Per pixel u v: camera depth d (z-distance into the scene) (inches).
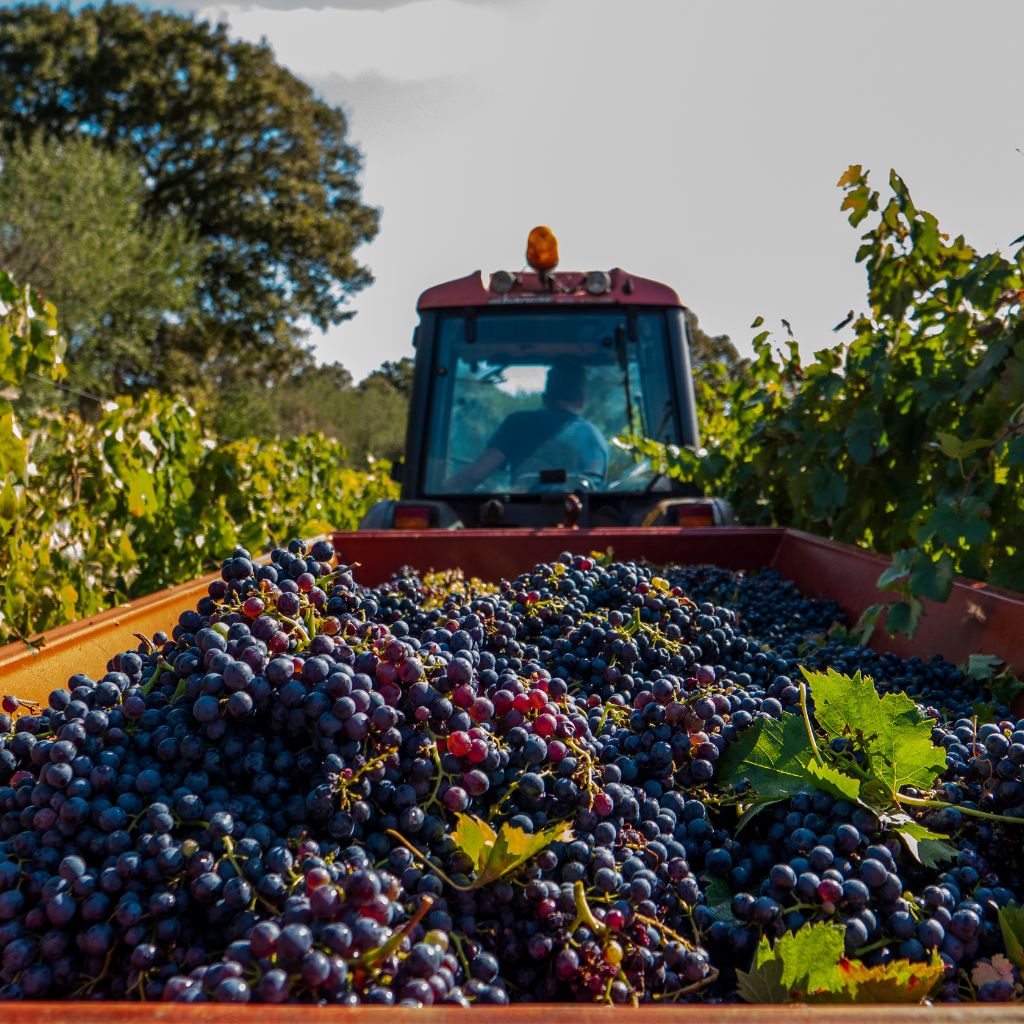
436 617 112.5
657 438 246.8
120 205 1071.0
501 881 60.2
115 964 54.9
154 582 253.6
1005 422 169.9
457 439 247.8
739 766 77.1
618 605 114.7
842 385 222.8
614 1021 39.6
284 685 63.6
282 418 1576.0
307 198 1411.2
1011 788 74.4
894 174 199.8
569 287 249.3
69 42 1347.2
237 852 57.2
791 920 63.6
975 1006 40.7
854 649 133.9
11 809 62.1
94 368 1023.6
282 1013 38.7
